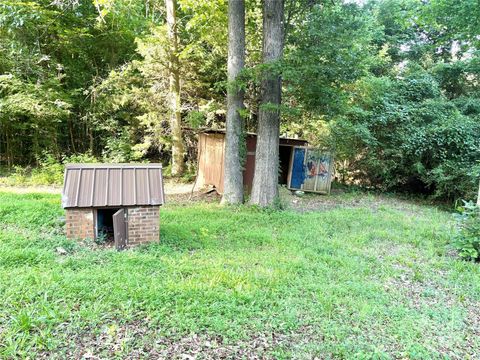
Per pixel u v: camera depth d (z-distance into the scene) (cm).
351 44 764
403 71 1482
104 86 1267
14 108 1145
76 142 1530
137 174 545
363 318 346
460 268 498
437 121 1137
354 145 1202
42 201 723
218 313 332
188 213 754
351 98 1050
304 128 1223
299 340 304
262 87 827
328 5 812
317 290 398
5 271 381
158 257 473
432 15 1052
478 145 1064
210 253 503
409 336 321
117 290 354
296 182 1199
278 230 659
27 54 1141
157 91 1266
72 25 1284
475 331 341
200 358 271
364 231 677
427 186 1168
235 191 881
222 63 1246
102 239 524
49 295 338
